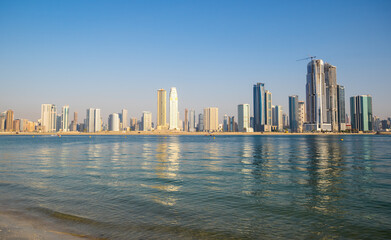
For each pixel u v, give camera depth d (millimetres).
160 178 27750
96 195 19969
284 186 23688
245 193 20828
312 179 27391
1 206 16953
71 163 42125
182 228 13258
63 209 16297
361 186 23859
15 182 25328
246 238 12172
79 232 12625
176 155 58406
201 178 27812
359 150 75312
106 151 72312
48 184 24344
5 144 116625
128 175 29797
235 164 40719
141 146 102000
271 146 100250
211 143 132125
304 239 12172
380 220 14727
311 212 16062
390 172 32438
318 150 75750
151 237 12125
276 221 14445
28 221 14156
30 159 48844
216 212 15875
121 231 12789
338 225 13938
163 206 17031
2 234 12258
